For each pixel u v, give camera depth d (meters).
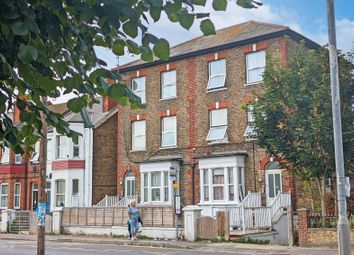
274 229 21.36
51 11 2.59
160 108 29.67
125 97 3.12
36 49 2.44
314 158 18.39
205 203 26.20
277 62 21.03
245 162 25.55
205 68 28.00
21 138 3.38
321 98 18.39
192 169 27.47
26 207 36.25
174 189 22.94
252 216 21.66
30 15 2.41
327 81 18.47
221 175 26.06
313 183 22.98
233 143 26.16
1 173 37.34
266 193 24.45
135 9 2.68
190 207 21.81
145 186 29.30
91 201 31.86
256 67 26.00
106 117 33.38
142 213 24.06
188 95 28.50
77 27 2.83
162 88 29.91
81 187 32.06
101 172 32.59
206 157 26.48
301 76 19.16
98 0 2.51
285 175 23.70
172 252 17.33
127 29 2.71
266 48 25.62
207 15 2.73
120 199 30.33
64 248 19.28
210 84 27.61
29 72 2.71
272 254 16.39
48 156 34.03
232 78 26.80
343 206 11.46
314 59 19.33
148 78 30.52
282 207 21.92
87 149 32.53
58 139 33.12
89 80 3.06
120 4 2.52
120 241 21.98
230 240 20.55
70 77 2.96
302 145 18.73
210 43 28.69
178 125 28.69
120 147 31.33
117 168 31.84
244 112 26.00
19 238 25.42
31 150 3.57
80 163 32.31
